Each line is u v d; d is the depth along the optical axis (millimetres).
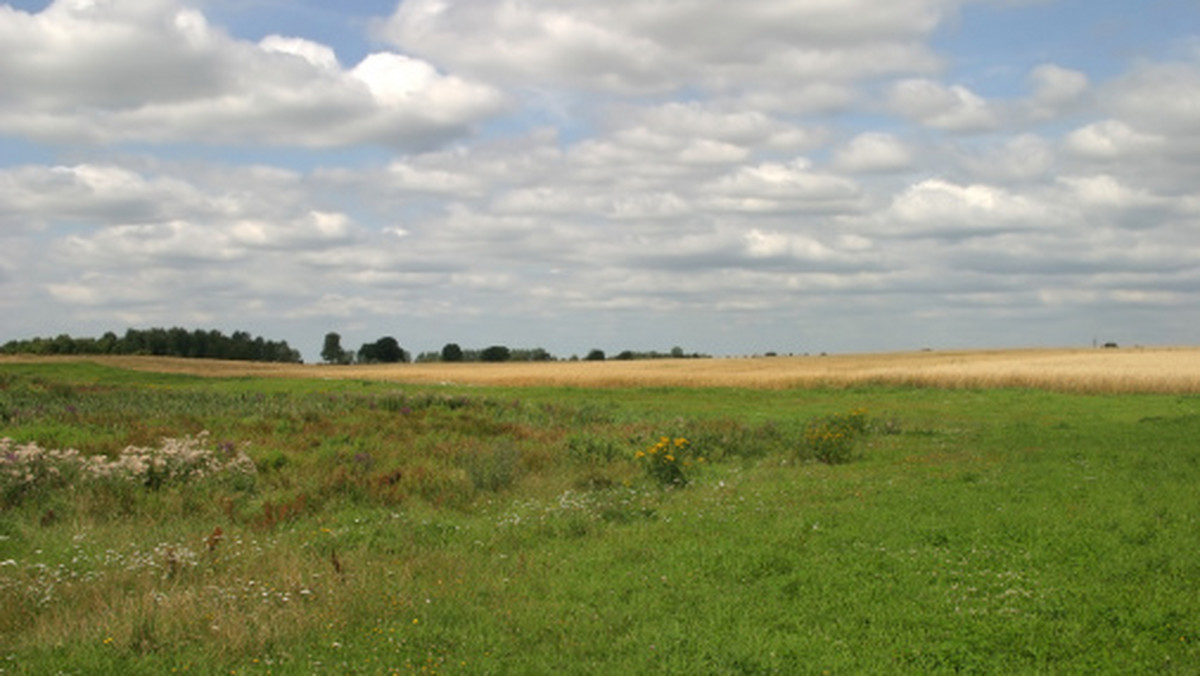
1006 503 13133
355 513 13867
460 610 8547
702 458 20469
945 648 7309
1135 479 15016
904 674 6801
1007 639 7484
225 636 7555
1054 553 10062
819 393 48125
